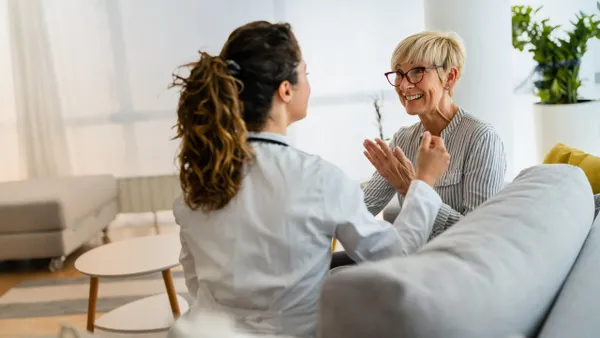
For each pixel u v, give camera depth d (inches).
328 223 54.7
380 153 76.1
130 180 223.9
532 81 203.5
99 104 221.0
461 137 84.0
